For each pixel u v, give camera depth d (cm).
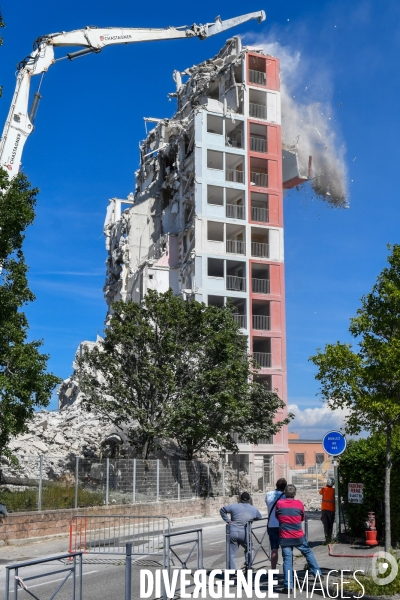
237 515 1315
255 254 5553
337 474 1889
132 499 2834
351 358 1397
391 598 1089
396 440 1747
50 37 3697
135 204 6688
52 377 2194
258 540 1462
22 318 2184
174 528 2600
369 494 1802
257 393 3975
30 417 2178
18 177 2206
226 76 5969
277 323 5450
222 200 5559
